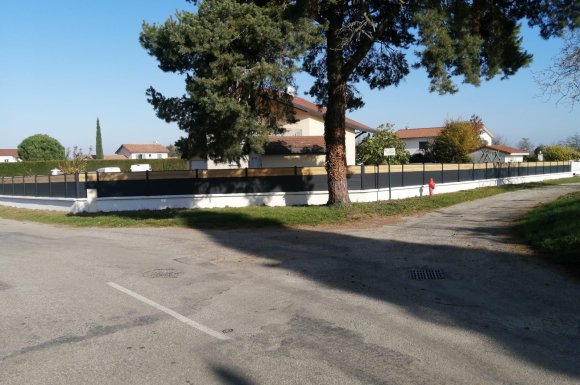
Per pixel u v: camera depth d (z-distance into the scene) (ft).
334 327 19.44
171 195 76.23
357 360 16.05
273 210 66.33
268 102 61.87
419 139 239.91
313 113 116.57
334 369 15.34
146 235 49.49
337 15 58.23
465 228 49.14
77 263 34.19
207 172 76.69
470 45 48.42
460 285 26.11
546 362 15.74
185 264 33.35
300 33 51.16
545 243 34.94
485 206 74.59
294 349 17.10
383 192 85.35
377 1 57.72
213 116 52.70
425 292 24.80
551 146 234.79
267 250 38.65
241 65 51.62
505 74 56.34
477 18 50.90
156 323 20.21
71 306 22.88
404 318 20.53
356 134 122.52
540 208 61.41
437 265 31.22
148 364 15.89
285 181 78.23
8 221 75.97
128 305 22.97
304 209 65.51
